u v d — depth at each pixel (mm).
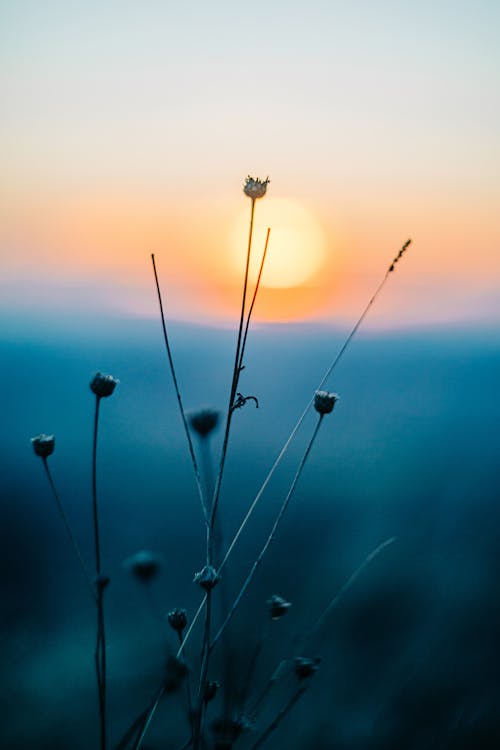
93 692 1131
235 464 1551
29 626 1558
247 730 528
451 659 873
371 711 794
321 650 1030
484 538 1331
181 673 509
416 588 1207
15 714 1055
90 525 2416
